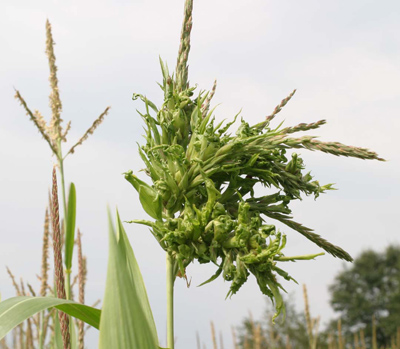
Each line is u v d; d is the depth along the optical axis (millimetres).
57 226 3059
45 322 5207
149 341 2094
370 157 2584
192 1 3094
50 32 6047
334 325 46625
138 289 2281
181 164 2805
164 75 3062
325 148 2617
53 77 5930
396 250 49875
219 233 2645
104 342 2070
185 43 3064
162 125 2918
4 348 5426
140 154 2904
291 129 2785
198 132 2869
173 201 2811
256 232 2664
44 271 5547
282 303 2561
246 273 2584
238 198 2869
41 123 5773
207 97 3090
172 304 2775
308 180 2865
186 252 2689
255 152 2807
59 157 5785
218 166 2793
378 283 48312
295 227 2812
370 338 44250
